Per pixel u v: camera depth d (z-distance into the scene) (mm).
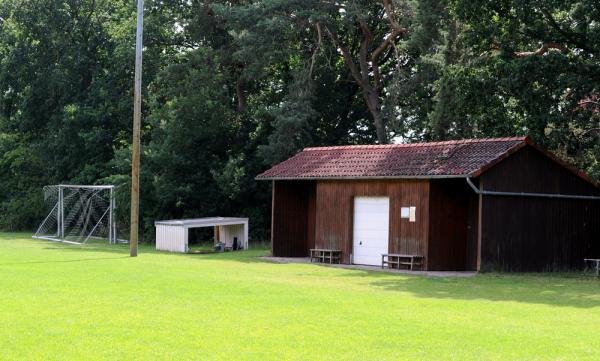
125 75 54531
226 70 49219
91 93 54344
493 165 27875
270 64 46031
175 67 47531
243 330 13625
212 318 14914
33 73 56750
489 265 27938
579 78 29734
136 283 21047
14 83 57031
